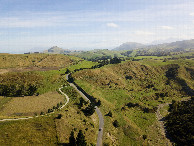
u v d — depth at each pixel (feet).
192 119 231.50
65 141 148.36
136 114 278.87
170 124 241.76
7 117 182.29
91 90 320.09
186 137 201.26
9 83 291.38
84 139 154.30
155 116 276.21
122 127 226.38
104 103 283.18
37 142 134.62
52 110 213.46
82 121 201.16
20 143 127.34
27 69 391.45
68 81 367.04
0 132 136.67
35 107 225.15
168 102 341.21
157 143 198.70
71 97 276.41
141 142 198.08
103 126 210.79
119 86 396.37
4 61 406.82
